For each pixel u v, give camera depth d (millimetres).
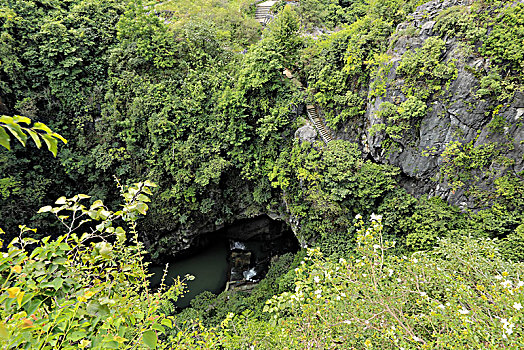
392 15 17578
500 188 13539
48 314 2818
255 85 18062
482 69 13867
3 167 19984
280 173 18328
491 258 7555
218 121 19984
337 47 18500
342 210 16219
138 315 3213
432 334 5047
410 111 14992
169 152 20438
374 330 5438
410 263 6730
